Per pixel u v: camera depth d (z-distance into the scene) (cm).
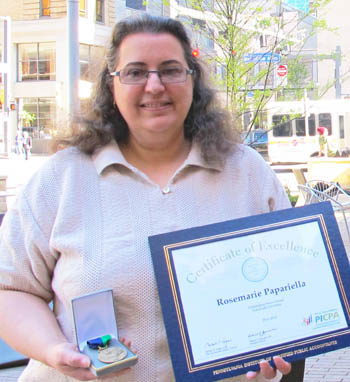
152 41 212
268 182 227
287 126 2627
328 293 200
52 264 215
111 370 180
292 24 1141
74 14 1148
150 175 223
